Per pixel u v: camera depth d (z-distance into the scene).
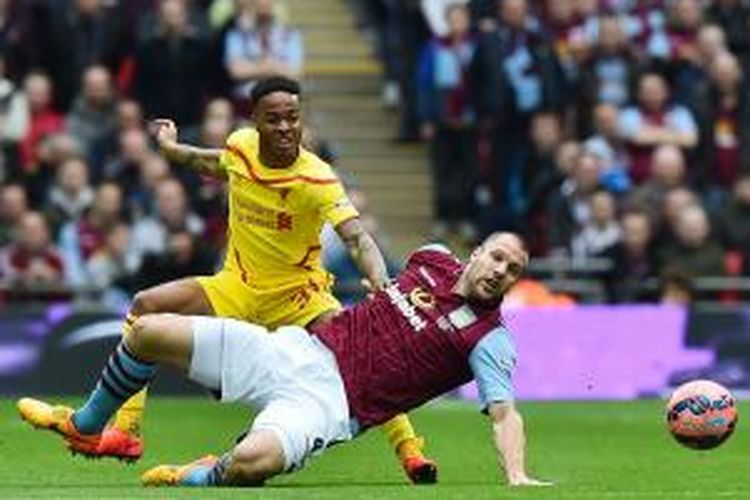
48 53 36.84
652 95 37.31
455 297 17.67
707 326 32.00
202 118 36.91
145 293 19.47
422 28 39.03
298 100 19.05
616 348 31.97
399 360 17.56
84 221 33.41
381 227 39.44
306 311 19.52
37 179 34.72
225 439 24.28
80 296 32.84
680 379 31.94
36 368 30.59
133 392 17.75
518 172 37.00
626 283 33.84
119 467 20.11
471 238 37.59
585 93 37.66
